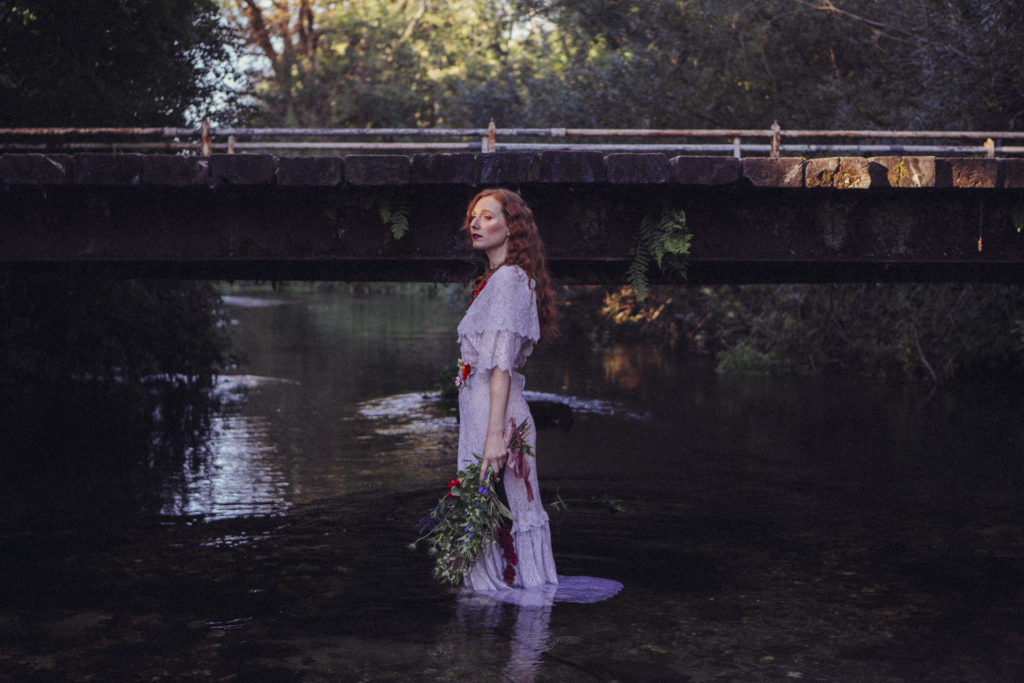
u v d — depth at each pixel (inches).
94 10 345.1
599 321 749.3
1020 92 466.0
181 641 152.7
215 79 463.5
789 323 579.5
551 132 281.6
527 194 238.1
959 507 247.1
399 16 1283.2
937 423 378.6
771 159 226.2
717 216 240.2
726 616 163.0
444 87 1170.0
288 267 278.5
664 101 622.8
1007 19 423.8
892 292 538.6
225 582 185.0
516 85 773.3
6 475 289.9
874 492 263.6
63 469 298.8
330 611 165.9
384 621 160.1
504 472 169.2
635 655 144.3
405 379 526.0
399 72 1291.8
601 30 602.5
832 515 238.8
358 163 223.1
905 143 541.0
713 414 402.6
